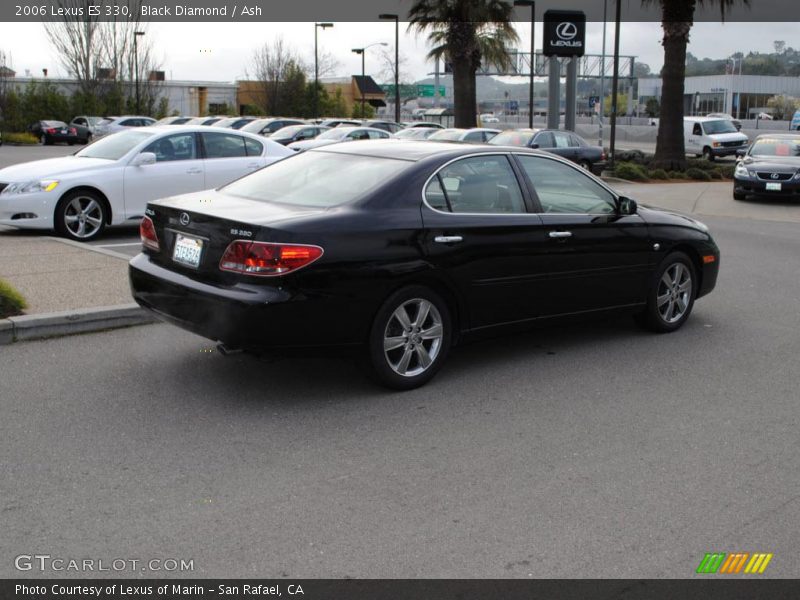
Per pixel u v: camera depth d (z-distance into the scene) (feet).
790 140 69.10
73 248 32.78
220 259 17.07
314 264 16.61
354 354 17.71
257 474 14.19
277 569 11.26
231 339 16.58
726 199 67.87
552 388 19.15
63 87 183.01
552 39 110.93
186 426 16.24
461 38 109.50
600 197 22.35
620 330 24.70
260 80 201.57
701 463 15.07
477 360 21.30
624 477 14.40
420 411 17.43
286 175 20.36
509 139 76.54
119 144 39.78
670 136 92.99
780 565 11.62
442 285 18.84
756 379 20.13
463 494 13.61
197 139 40.42
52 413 16.70
